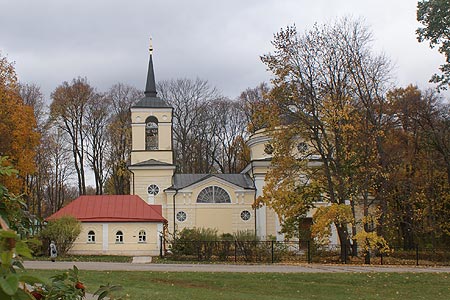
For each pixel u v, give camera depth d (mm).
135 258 40531
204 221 51719
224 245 37781
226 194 52219
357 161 36375
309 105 36594
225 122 74312
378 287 24562
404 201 41781
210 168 74812
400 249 43250
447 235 44812
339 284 25266
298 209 36688
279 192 36750
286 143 37125
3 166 4141
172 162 54844
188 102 74062
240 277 26516
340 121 36000
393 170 40750
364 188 36500
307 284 24984
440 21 33688
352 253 38625
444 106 47656
